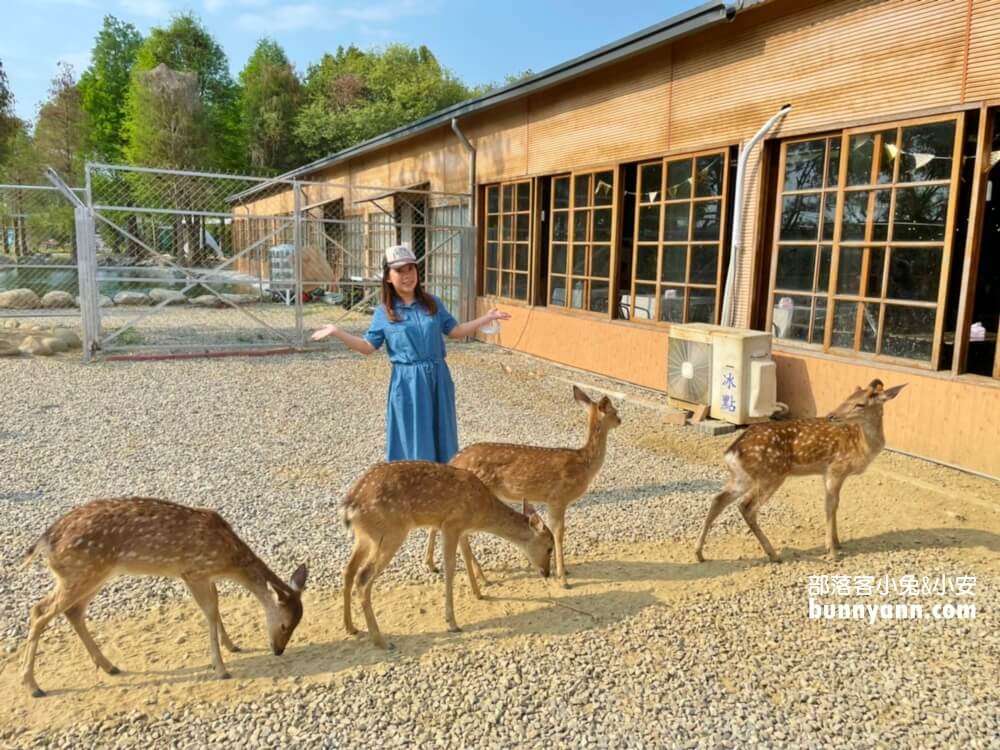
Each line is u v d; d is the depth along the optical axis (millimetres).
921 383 6004
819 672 3211
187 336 13109
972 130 5715
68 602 2945
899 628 3584
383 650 3379
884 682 3141
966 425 5707
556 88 10391
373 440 6887
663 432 7203
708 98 7902
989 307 7230
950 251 5758
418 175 15148
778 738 2777
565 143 10336
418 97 42188
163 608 3760
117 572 2996
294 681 3121
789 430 4344
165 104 35344
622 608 3783
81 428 6957
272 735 2768
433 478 3508
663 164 8609
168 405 7984
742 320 7652
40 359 10430
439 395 4617
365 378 9883
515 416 7855
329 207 21203
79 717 2863
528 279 11531
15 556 4203
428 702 2977
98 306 11523
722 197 7805
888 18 6078
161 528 3016
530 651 3363
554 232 10922
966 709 2955
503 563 4402
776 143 7254
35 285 18719
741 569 4258
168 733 2773
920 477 5691
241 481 5609
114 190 28562
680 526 4906
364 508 3361
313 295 20172
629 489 5602
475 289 13078
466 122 12930
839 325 6758
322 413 7883
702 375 7387
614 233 9477
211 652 3148
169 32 44188
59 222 19078
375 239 17859
